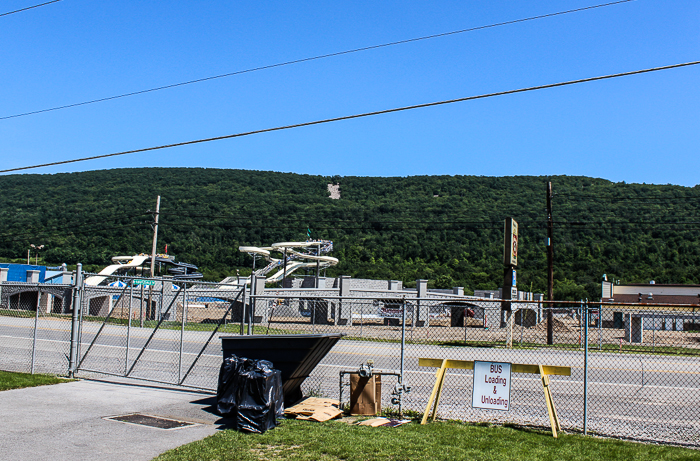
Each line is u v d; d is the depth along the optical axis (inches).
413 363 707.4
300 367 377.1
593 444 317.7
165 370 589.6
